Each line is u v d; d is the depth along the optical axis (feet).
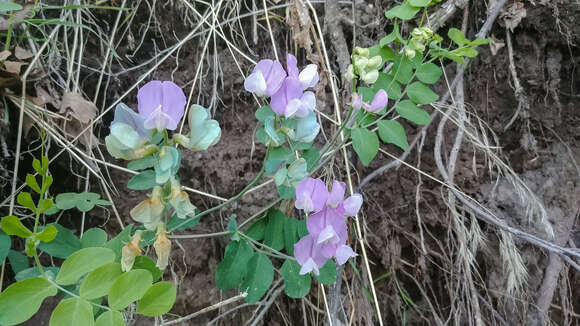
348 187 0.97
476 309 0.97
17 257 0.71
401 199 1.08
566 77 1.09
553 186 1.11
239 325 1.00
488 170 1.10
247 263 0.68
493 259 1.08
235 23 1.01
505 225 0.93
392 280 1.09
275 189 0.98
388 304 1.09
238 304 1.00
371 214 1.06
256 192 0.98
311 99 0.61
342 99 0.97
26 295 0.51
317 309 0.96
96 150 0.91
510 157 1.12
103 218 0.92
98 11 0.94
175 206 0.54
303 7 0.94
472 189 1.09
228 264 0.68
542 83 1.08
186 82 0.99
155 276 0.61
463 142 1.09
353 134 0.70
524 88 1.09
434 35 0.83
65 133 0.84
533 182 1.12
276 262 0.97
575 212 1.10
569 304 1.10
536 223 1.08
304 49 1.03
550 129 1.11
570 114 1.10
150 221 0.55
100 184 0.91
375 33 1.04
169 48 0.98
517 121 1.10
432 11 1.03
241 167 0.99
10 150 0.82
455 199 1.06
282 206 0.88
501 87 1.09
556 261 1.07
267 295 0.92
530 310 1.08
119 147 0.53
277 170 0.65
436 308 1.09
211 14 1.00
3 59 0.76
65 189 0.89
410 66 0.80
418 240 1.05
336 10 0.97
